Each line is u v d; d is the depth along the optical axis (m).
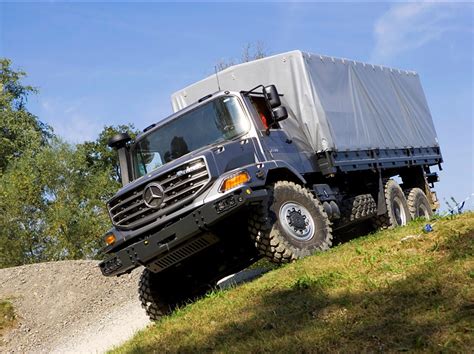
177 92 12.42
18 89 49.06
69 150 34.16
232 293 7.77
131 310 14.94
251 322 6.28
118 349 7.32
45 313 16.70
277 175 9.85
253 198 8.59
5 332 15.62
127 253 8.96
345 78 12.62
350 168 11.78
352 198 12.00
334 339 5.20
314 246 9.41
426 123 15.90
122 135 10.52
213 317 6.97
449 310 5.17
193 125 9.97
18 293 17.52
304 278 7.07
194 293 10.16
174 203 8.80
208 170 8.67
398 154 14.03
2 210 32.28
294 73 11.31
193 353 6.06
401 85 15.16
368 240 8.55
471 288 5.45
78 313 16.45
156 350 6.54
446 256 6.57
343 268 7.32
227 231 9.20
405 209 13.59
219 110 9.83
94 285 18.05
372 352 4.83
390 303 5.67
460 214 8.63
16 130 44.81
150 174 9.30
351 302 6.00
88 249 32.66
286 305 6.55
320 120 11.17
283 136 10.40
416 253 7.11
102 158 44.62
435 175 16.05
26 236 31.94
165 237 8.66
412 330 5.02
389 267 6.77
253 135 9.70
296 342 5.35
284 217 9.28
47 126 48.03
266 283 7.68
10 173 34.19
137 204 9.02
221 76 11.93
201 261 10.03
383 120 13.70
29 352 14.48
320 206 9.85
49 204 33.22
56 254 32.06
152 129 10.36
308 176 10.98
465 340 4.60
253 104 10.09
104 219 33.12
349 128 12.11
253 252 9.88
